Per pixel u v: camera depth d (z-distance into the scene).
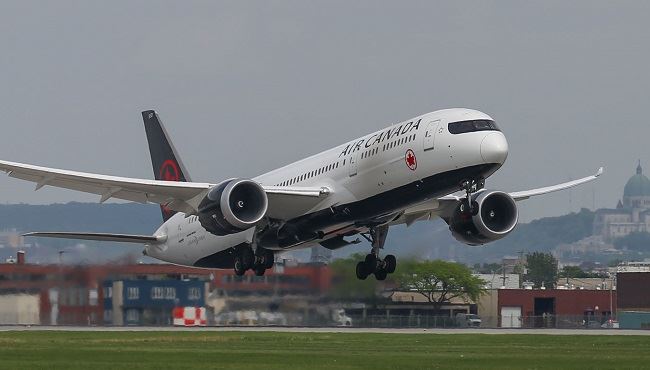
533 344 149.88
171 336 160.75
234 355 124.25
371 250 164.12
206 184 153.62
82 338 155.38
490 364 114.94
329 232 159.12
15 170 151.00
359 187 149.38
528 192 180.75
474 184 141.88
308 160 162.12
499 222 160.50
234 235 169.00
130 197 158.62
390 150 145.62
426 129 142.25
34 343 144.00
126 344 143.50
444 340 158.00
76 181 154.62
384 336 166.75
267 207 151.00
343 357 122.81
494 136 138.50
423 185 143.00
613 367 111.94
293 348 137.88
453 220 161.00
